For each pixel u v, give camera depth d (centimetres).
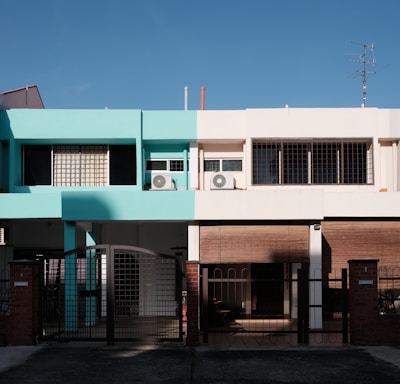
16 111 1599
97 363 906
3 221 1570
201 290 1190
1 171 1619
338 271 1504
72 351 1006
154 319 1410
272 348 1035
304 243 1362
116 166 1673
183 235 1702
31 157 1661
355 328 1063
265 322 1505
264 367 876
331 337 1188
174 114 1628
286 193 1334
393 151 1644
